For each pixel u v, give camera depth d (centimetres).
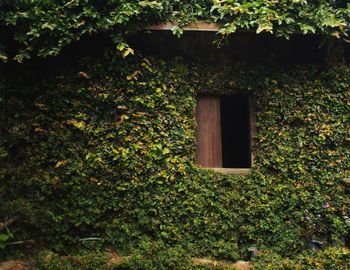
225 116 832
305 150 588
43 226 550
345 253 549
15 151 570
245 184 580
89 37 572
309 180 582
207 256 558
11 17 518
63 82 572
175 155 572
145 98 572
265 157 588
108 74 572
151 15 543
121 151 562
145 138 567
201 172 577
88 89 568
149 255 534
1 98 551
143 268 523
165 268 527
